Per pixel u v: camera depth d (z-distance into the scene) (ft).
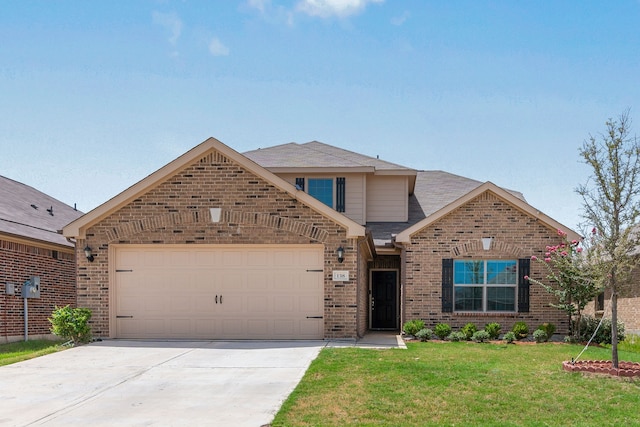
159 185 54.13
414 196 81.46
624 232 37.50
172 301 53.83
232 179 53.67
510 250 58.39
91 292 53.72
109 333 53.31
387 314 72.54
